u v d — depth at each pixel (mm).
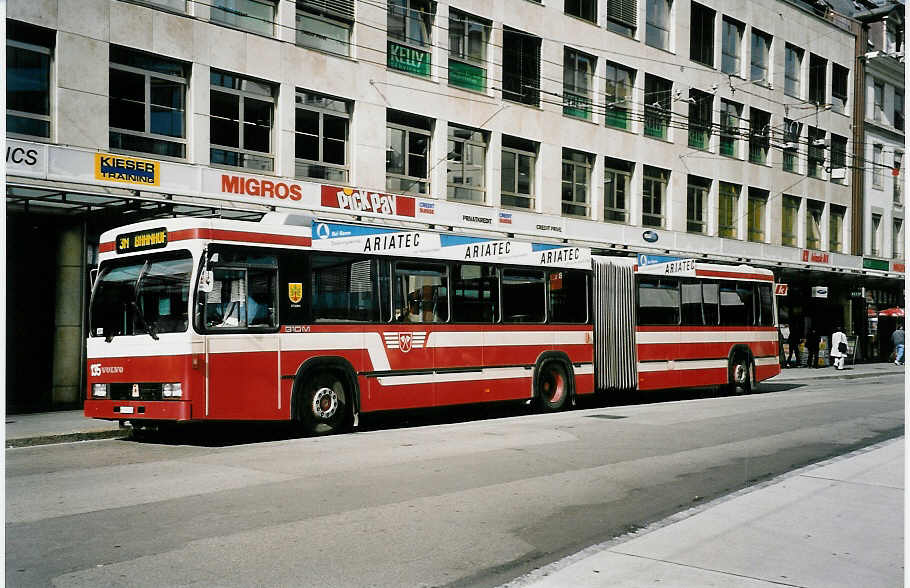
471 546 6340
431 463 10078
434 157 24062
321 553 6062
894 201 45938
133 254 12398
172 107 18641
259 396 12227
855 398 20297
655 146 31562
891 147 45719
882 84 45531
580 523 7176
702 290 21172
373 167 22344
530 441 12180
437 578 5531
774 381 28297
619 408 17812
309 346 12898
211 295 11781
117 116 17688
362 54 22141
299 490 8336
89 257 17453
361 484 8680
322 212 20953
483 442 12031
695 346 20719
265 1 20375
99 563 5746
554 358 17031
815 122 39969
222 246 11914
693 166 33281
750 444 12062
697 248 33219
